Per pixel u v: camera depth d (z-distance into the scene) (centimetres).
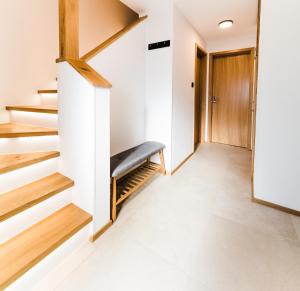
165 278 120
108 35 336
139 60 272
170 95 269
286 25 171
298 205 183
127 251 141
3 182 136
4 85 221
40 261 117
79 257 135
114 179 171
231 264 130
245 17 303
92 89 134
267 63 186
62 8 150
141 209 194
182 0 249
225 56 443
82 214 149
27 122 211
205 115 480
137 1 250
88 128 141
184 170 303
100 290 113
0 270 103
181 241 151
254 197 208
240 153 395
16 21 225
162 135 284
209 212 190
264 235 158
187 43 313
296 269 126
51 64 266
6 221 120
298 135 176
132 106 269
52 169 170
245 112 429
